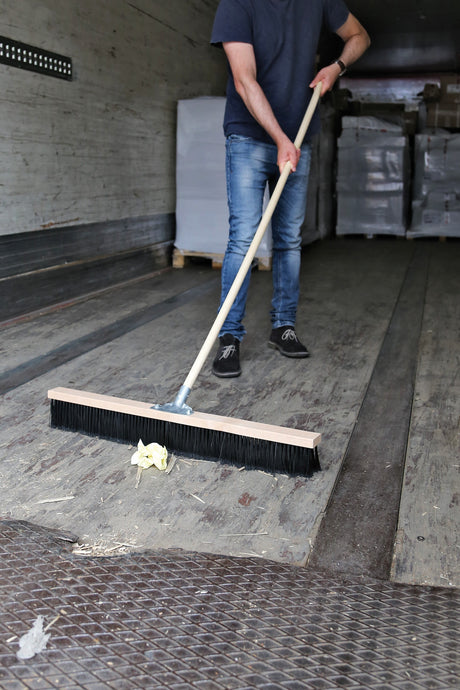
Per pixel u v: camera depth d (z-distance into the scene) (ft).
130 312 11.59
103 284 13.48
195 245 16.15
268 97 7.90
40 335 9.93
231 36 7.24
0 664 3.34
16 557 4.31
